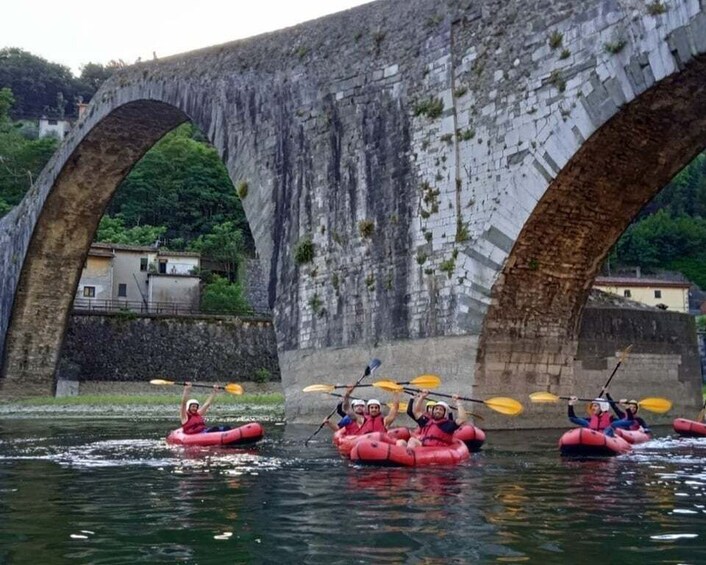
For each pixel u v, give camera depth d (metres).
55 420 25.09
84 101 105.56
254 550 5.88
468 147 16.48
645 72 13.27
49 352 38.62
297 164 20.73
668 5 12.91
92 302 51.56
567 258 16.30
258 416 25.91
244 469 10.76
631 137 14.36
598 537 6.22
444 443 11.74
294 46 21.44
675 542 6.03
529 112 15.25
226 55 23.86
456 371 16.36
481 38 16.47
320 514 7.29
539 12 15.29
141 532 6.56
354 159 19.17
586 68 14.26
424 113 17.52
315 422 19.58
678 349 23.05
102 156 31.48
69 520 7.11
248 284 59.38
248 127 22.42
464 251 16.36
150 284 53.91
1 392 37.50
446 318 16.67
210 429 15.38
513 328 16.48
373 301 18.36
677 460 11.54
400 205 17.92
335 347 19.19
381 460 10.91
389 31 18.75
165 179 71.00
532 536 6.27
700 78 12.92
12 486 9.27
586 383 20.94
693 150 14.95
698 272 75.44
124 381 41.31
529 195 15.15
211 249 61.81
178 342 42.75
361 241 18.78
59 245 35.53
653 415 22.14
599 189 15.23
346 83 19.56
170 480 9.71
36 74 102.69
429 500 8.00
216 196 71.44
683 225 78.12
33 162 68.62
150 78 26.64
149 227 65.62
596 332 21.31
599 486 8.91
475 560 5.52
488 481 9.36
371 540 6.17
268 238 21.42
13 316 37.12
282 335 20.84
